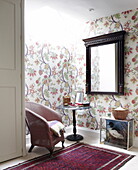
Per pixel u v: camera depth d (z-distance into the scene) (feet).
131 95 10.44
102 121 11.64
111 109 10.93
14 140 8.60
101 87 11.66
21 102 8.84
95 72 11.94
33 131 9.20
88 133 12.33
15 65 8.54
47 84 11.83
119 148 9.93
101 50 11.60
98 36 11.47
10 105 8.41
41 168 7.66
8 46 8.26
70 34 13.28
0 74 8.02
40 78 11.41
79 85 13.01
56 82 12.40
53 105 12.23
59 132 9.22
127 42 10.57
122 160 8.32
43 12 10.65
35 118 8.89
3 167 7.73
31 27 10.85
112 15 11.15
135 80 10.28
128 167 7.70
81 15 11.19
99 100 11.82
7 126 8.32
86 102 12.03
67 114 13.20
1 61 8.03
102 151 9.46
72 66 13.46
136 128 10.25
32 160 8.43
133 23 10.31
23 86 8.86
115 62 10.94
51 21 11.85
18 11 8.61
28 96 10.78
